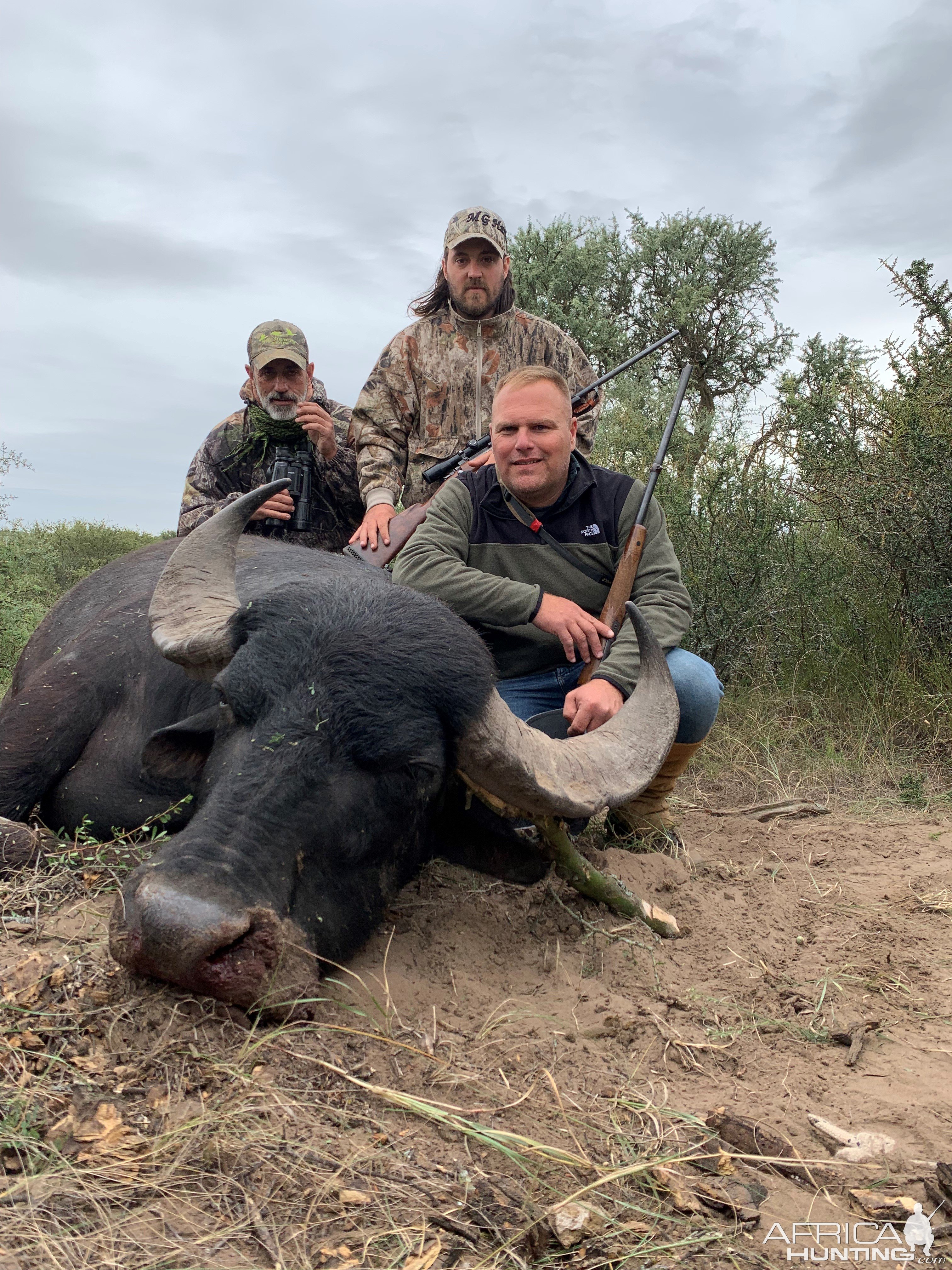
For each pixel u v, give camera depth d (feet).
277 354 9.07
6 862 4.93
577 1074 3.76
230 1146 3.03
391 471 8.85
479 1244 2.79
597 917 5.14
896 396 10.16
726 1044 4.16
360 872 4.15
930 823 7.29
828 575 10.53
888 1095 3.84
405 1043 3.75
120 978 3.74
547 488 6.13
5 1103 3.11
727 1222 3.08
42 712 5.63
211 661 4.54
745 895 5.80
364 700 4.01
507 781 4.35
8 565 12.04
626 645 5.67
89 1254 2.57
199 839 3.65
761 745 8.76
